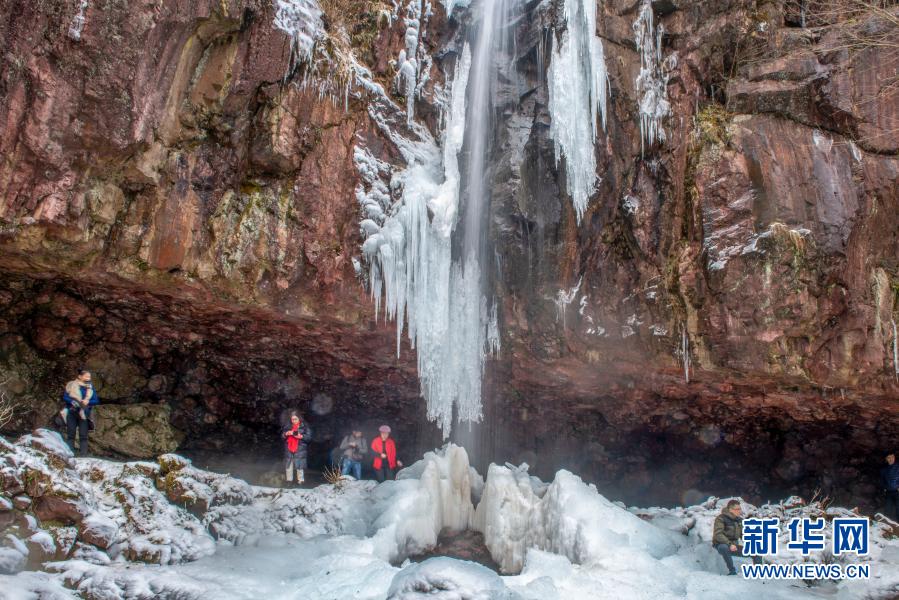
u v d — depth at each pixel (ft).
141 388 34.71
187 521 20.80
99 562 17.88
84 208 22.82
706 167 28.81
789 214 27.45
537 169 28.22
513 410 39.37
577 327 29.32
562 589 19.27
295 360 35.35
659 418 37.96
